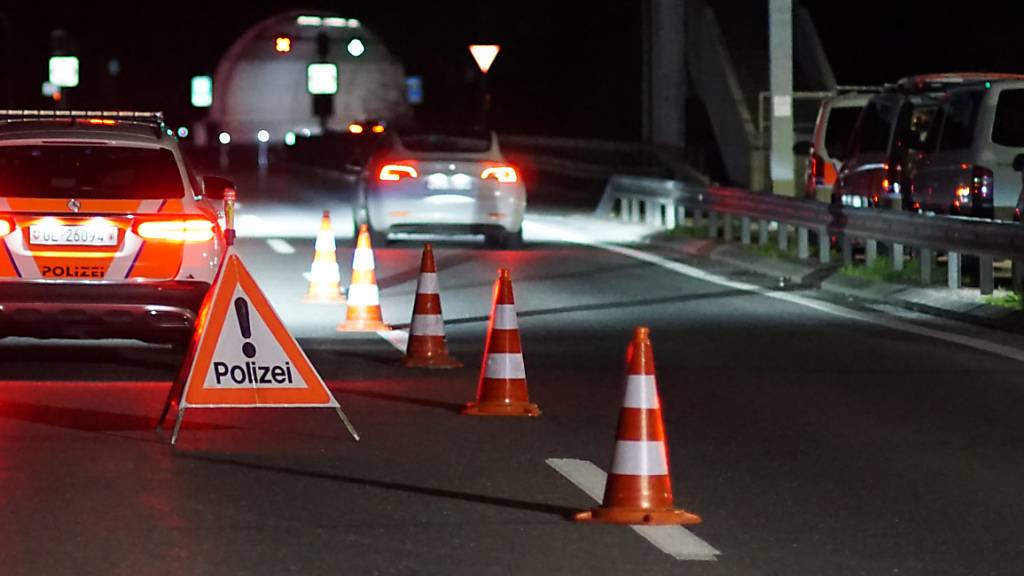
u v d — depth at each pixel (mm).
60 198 17375
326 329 21672
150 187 17750
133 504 11758
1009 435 14734
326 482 12547
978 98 27062
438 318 18547
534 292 26344
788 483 12742
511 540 10867
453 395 16547
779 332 21625
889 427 15070
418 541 10812
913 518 11625
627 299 25438
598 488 12453
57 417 15070
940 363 18938
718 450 14023
